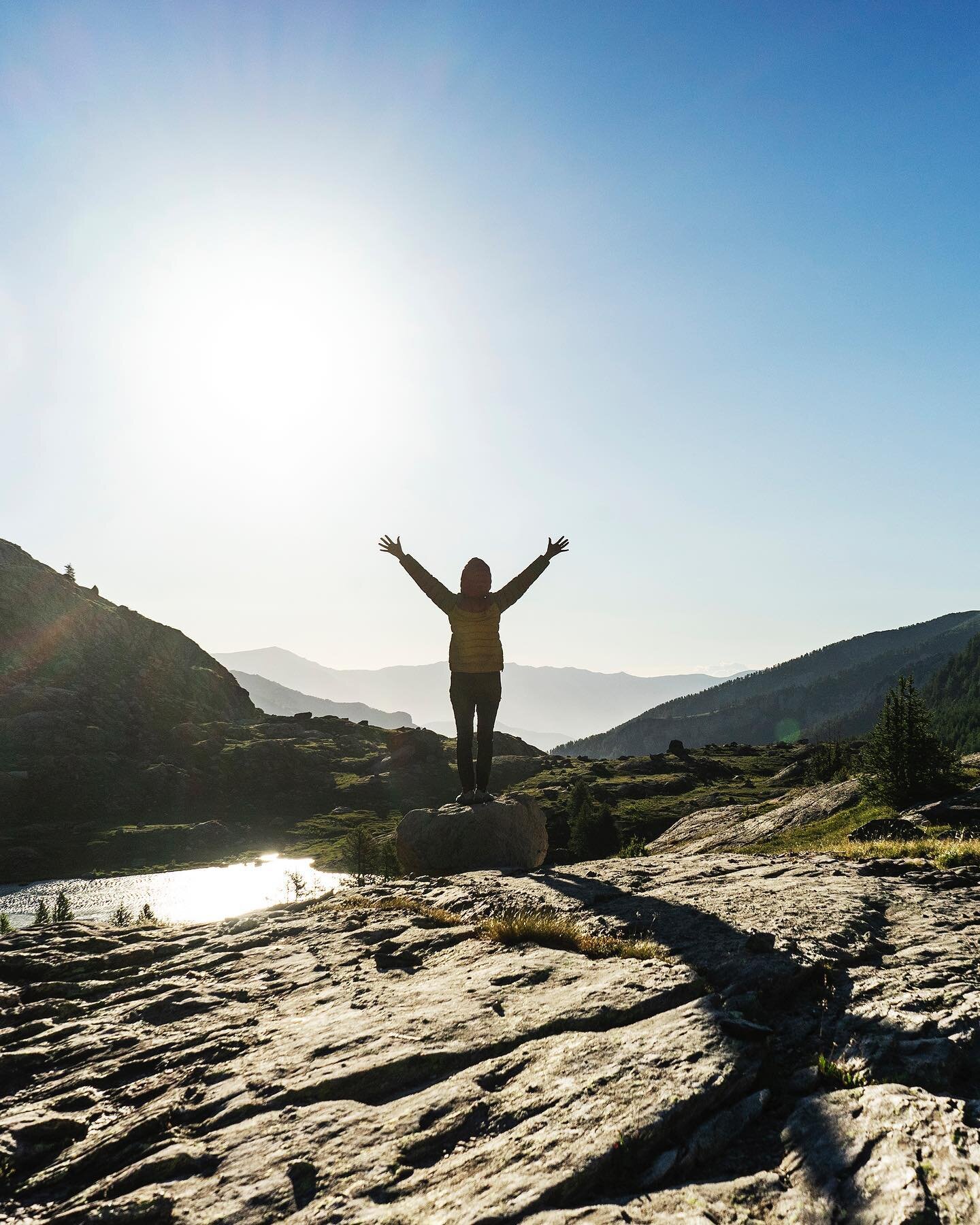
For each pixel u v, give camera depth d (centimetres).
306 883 13175
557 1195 369
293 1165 400
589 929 839
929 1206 355
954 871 1066
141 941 893
